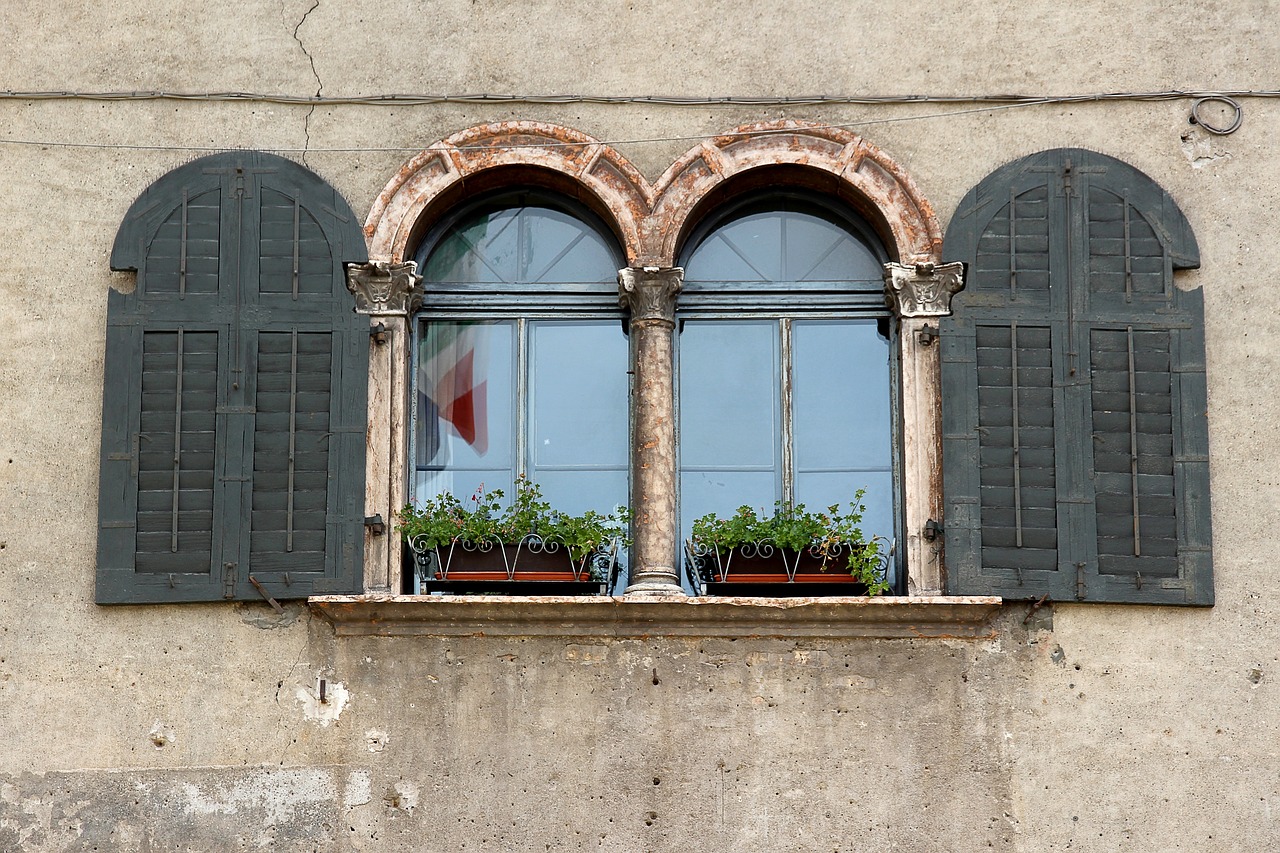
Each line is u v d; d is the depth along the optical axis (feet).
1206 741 41.42
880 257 45.50
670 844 40.88
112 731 41.73
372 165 45.06
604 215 45.50
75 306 44.16
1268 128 44.96
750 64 45.50
